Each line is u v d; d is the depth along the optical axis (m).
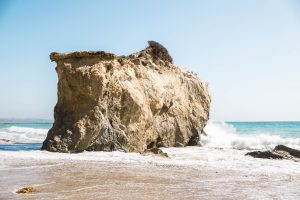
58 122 21.33
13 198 8.49
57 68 22.03
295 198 9.05
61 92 21.95
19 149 22.08
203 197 9.02
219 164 15.80
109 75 21.77
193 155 19.94
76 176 11.77
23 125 93.00
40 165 14.15
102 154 19.20
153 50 29.41
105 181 10.98
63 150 19.81
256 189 10.16
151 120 24.50
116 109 22.08
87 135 20.30
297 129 65.75
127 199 8.63
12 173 12.12
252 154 19.41
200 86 30.92
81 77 20.91
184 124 28.45
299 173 13.36
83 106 21.09
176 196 9.09
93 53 21.62
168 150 24.02
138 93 23.33
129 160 16.61
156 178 11.75
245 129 66.06
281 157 18.16
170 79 28.48
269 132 57.38
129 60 25.28
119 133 21.66
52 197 8.66
